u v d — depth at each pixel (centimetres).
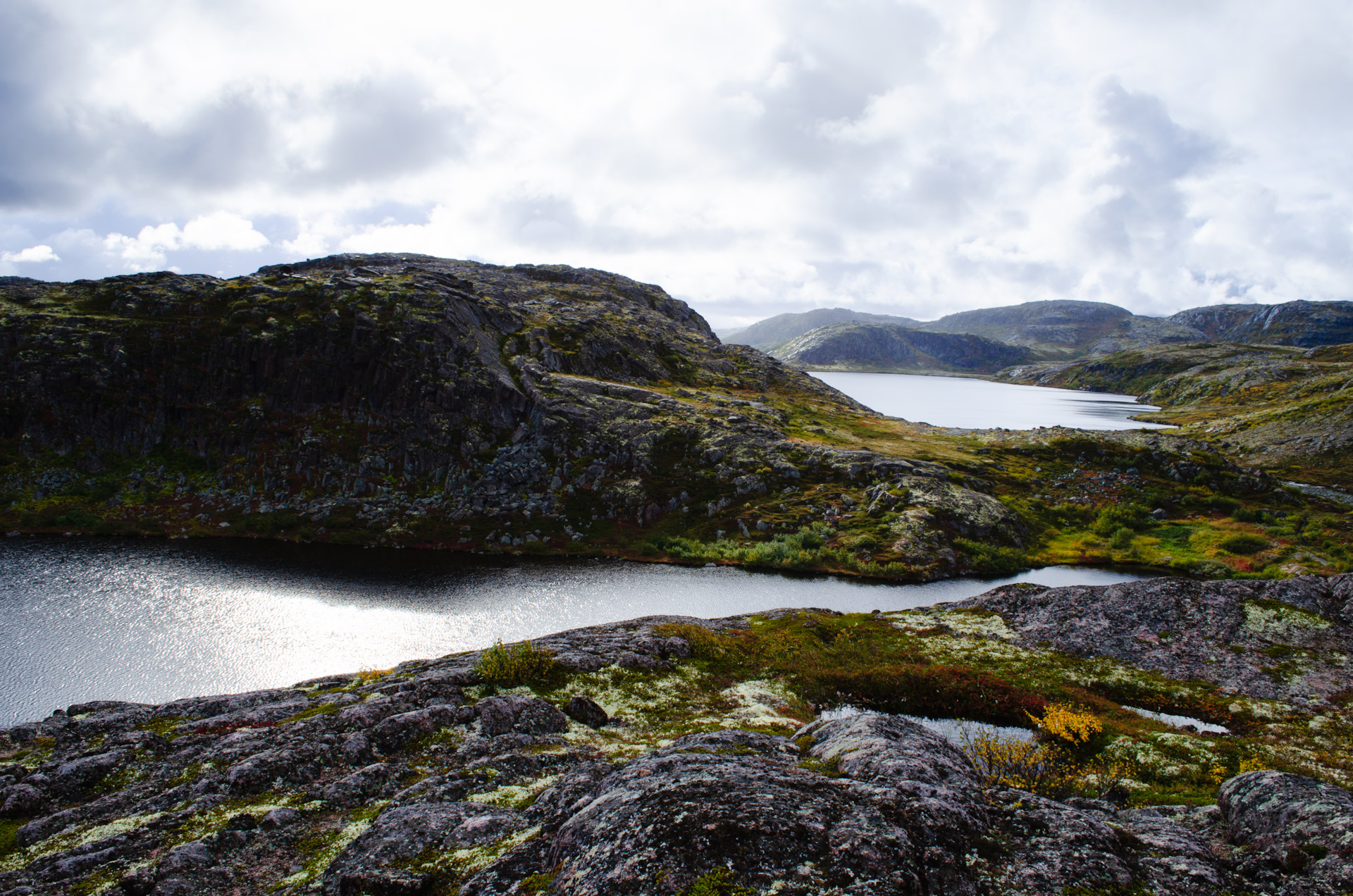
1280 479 18712
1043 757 3431
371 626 8444
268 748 3259
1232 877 1795
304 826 2523
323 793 2762
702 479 14812
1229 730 4159
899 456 16662
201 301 17825
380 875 1908
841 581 10938
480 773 2803
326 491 14062
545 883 1689
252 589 9738
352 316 17088
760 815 1784
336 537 12662
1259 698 4403
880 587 10675
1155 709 4519
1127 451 17525
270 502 13762
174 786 2950
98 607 8756
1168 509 14700
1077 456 17600
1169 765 3559
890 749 2591
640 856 1645
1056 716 4053
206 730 3725
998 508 13675
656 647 5272
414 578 10575
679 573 11250
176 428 15400
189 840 2402
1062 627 5706
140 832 2480
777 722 4028
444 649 7788
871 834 1730
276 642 7856
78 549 11475
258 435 15075
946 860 1717
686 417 17238
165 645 7681
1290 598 5278
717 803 1852
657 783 2034
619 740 3522
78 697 6481
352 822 2519
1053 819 1981
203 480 14388
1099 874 1717
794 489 14475
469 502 13762
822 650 5791
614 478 14662
